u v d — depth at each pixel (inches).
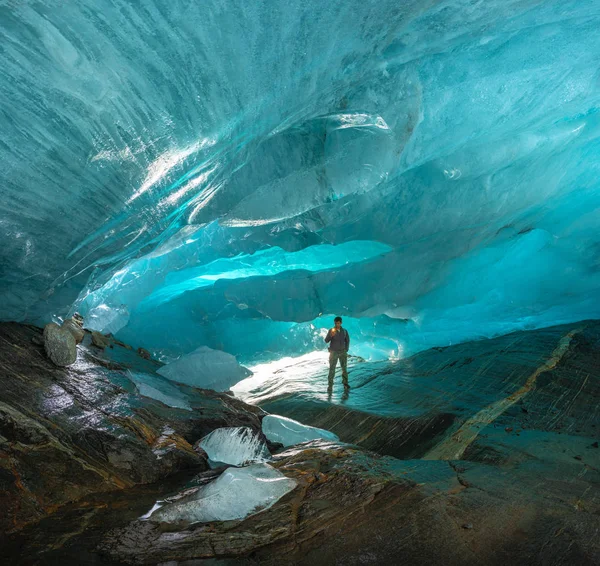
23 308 255.9
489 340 423.2
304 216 359.6
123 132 203.6
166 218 264.8
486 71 290.5
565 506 167.9
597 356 354.9
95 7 166.2
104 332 381.1
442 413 283.7
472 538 147.5
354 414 295.3
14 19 158.6
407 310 438.9
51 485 171.3
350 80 249.8
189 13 179.2
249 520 158.6
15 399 199.3
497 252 446.9
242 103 220.8
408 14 215.5
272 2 186.5
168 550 144.3
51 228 221.6
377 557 140.2
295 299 418.9
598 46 287.9
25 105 180.5
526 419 274.2
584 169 405.1
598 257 466.3
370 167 294.2
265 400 333.4
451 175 345.4
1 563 137.6
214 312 448.5
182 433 228.1
